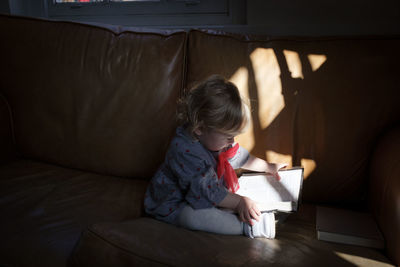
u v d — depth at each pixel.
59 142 1.45
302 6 1.61
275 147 1.26
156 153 1.35
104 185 1.30
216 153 1.16
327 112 1.22
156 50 1.36
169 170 1.12
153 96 1.35
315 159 1.23
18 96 1.49
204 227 0.97
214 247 0.80
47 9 2.01
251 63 1.27
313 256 0.81
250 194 1.10
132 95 1.36
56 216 1.04
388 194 0.95
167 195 1.08
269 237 0.94
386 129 1.20
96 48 1.42
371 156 1.20
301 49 1.25
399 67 1.19
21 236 0.95
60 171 1.41
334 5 1.58
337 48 1.24
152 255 0.75
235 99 1.01
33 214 1.05
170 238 0.82
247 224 0.96
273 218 0.95
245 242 0.86
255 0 1.64
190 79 1.33
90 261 0.79
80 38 1.44
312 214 1.15
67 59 1.43
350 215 1.09
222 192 1.00
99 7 1.95
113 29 1.45
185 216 0.99
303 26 1.62
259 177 1.14
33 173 1.36
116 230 0.83
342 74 1.21
